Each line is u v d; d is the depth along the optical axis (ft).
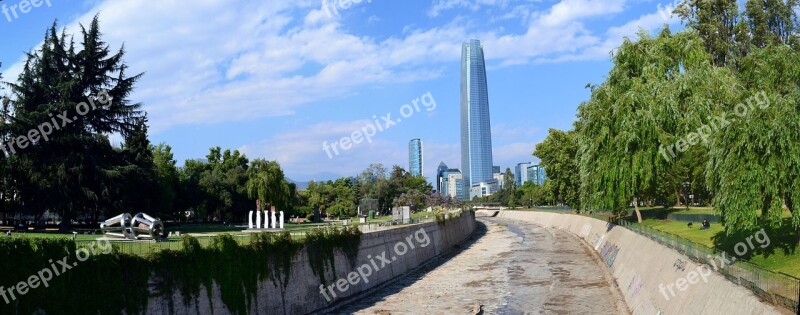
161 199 262.88
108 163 231.30
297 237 149.69
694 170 242.99
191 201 335.06
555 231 437.58
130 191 241.76
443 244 292.61
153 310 98.27
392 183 574.97
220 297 113.91
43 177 213.05
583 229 367.25
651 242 155.02
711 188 129.80
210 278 111.75
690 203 353.72
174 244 114.93
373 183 576.20
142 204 246.27
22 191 218.59
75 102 224.12
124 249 102.01
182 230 238.27
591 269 219.61
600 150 207.51
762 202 116.47
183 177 366.43
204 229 249.14
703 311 95.71
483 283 194.39
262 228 237.45
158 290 100.12
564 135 406.41
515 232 438.40
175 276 103.91
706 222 187.73
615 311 146.41
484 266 237.45
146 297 97.14
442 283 195.62
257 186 364.99
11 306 78.84
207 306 110.01
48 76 227.81
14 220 248.52
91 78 235.20
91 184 222.28
